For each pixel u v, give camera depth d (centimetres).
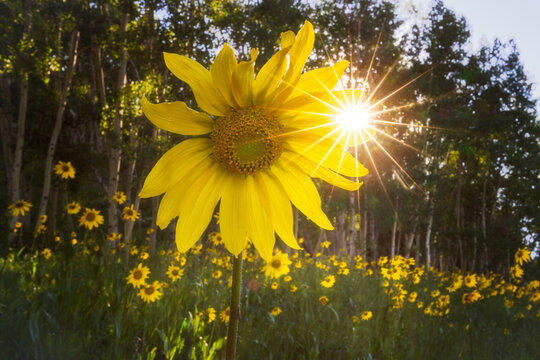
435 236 3438
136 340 358
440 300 545
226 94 122
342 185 123
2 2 1988
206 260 730
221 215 120
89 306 347
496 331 662
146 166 1695
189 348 347
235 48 2034
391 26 2708
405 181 2622
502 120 3234
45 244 608
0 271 441
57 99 2386
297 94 121
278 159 124
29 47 1955
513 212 3853
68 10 1953
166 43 1803
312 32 117
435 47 2866
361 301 677
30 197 2609
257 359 386
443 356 468
